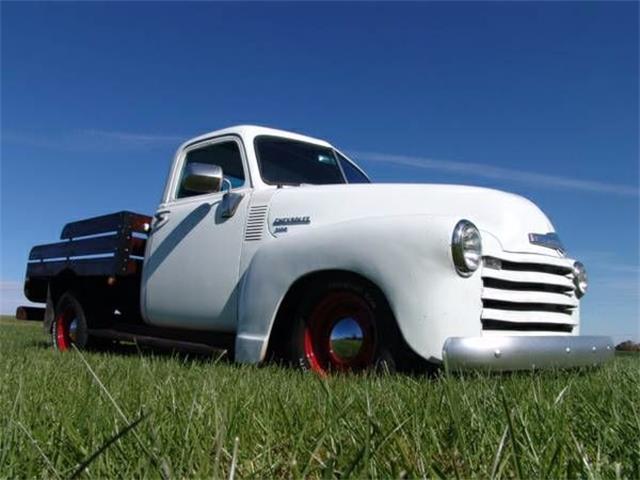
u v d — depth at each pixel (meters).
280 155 5.02
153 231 5.43
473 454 1.45
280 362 4.01
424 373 3.42
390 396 2.27
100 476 1.28
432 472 1.22
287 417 1.83
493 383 2.76
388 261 3.41
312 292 3.81
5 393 2.31
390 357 3.42
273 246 4.07
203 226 4.87
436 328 3.22
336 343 3.73
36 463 1.36
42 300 7.43
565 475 1.25
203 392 2.22
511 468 1.31
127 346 6.80
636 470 1.29
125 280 6.00
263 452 1.49
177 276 5.03
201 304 4.76
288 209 4.31
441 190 3.88
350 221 3.75
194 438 1.45
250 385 2.69
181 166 5.43
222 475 1.36
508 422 1.22
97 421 1.69
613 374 3.42
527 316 3.59
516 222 3.73
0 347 6.10
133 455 1.37
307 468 1.31
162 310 5.15
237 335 4.12
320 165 5.30
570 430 1.63
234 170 4.91
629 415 1.86
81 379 2.84
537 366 3.39
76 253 6.44
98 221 6.12
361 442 1.50
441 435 1.62
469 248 3.29
